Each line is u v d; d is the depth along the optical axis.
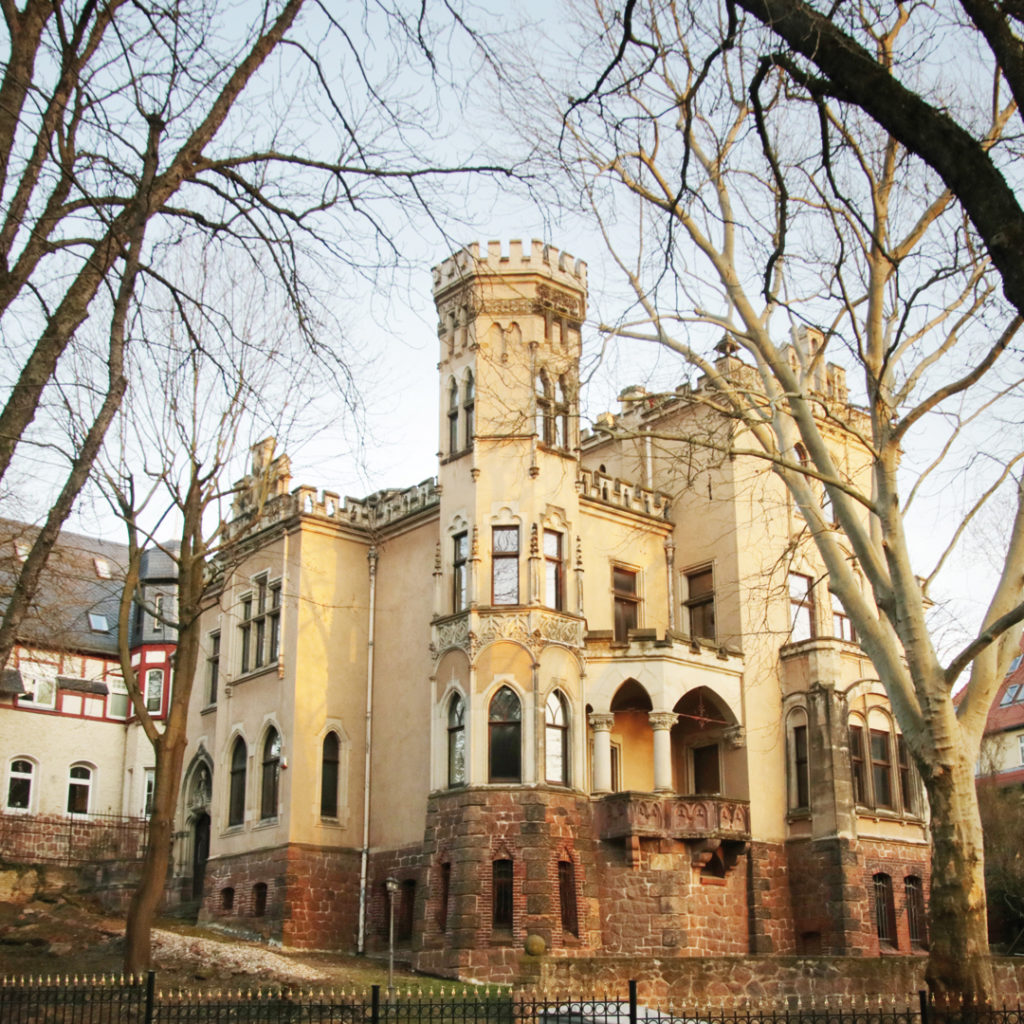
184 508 24.45
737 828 30.97
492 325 32.50
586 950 28.67
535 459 31.50
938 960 16.81
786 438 20.81
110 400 11.55
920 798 34.09
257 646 35.59
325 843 32.59
